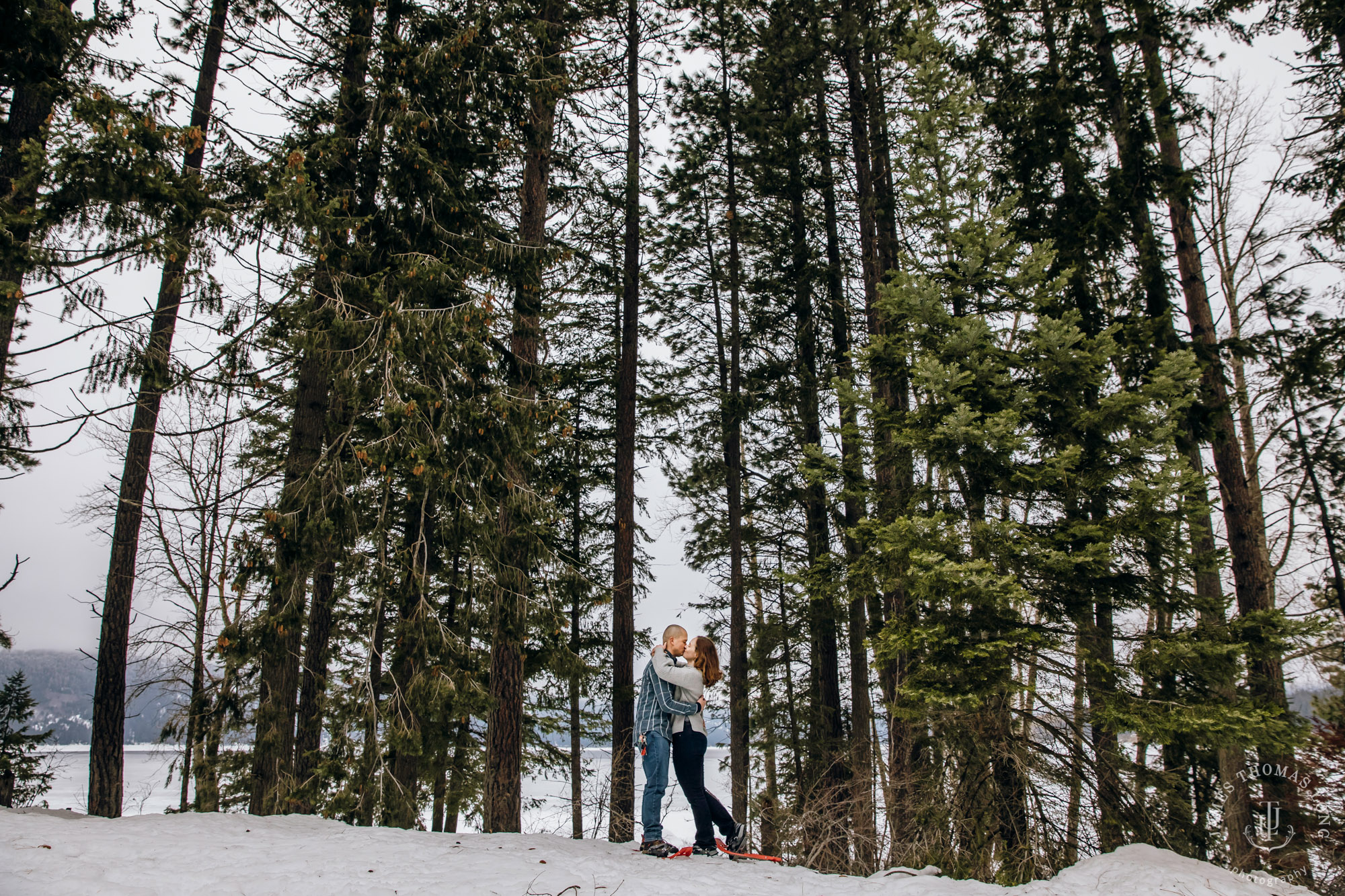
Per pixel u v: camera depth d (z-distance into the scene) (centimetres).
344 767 931
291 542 813
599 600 1064
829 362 1566
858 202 1391
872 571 716
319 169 929
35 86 838
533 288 1054
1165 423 660
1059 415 702
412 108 982
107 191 720
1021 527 694
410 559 959
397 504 1297
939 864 650
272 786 840
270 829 582
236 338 916
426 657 933
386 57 978
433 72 971
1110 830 649
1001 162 1062
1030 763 665
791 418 1706
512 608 950
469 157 1062
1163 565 677
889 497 801
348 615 1545
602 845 648
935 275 806
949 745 721
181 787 1731
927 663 652
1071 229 973
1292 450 1244
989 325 732
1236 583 987
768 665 1756
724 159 1767
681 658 607
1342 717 1087
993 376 711
